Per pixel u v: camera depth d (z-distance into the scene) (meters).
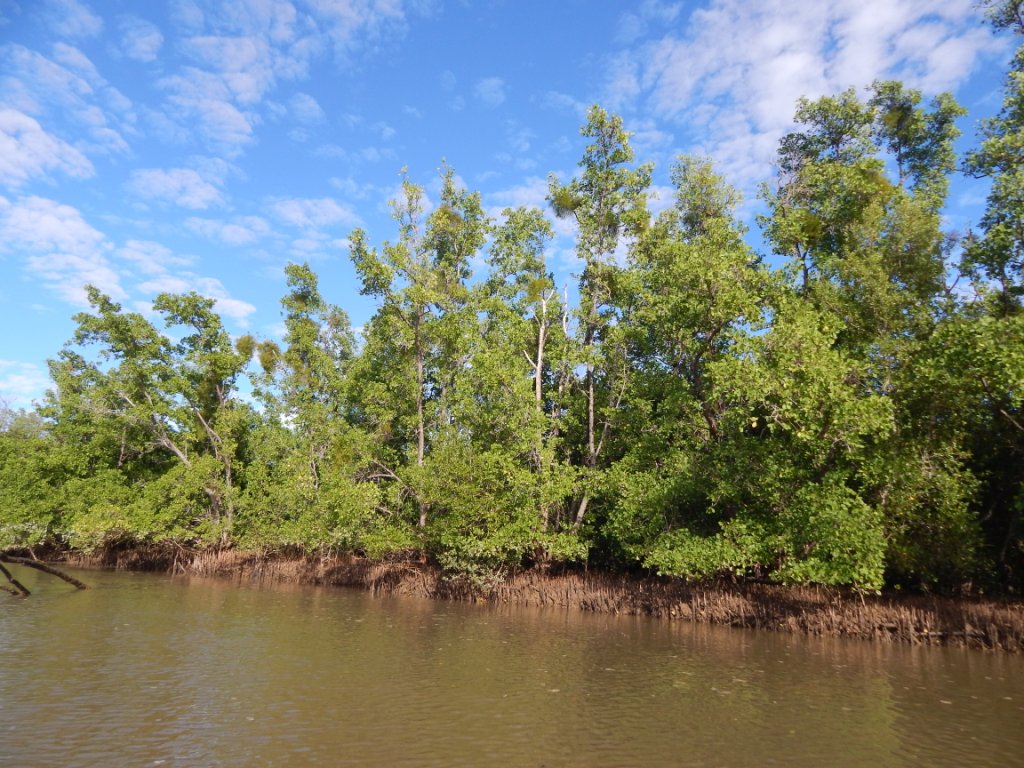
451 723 11.79
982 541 21.33
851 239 26.66
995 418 21.02
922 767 9.98
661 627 23.53
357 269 34.91
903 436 21.86
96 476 45.75
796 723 12.04
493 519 29.52
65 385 47.12
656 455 28.36
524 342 36.75
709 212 33.41
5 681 14.10
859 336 24.52
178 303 44.44
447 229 40.53
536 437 30.78
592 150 35.12
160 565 44.06
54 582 34.66
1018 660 17.94
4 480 45.78
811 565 20.41
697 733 11.43
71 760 9.81
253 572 39.91
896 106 31.80
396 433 41.06
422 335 37.78
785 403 20.58
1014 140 21.47
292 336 46.44
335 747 10.50
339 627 22.23
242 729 11.29
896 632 20.88
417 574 33.84
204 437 45.84
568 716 12.34
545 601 29.20
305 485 37.84
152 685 14.02
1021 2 22.73
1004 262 21.77
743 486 23.02
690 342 26.69
